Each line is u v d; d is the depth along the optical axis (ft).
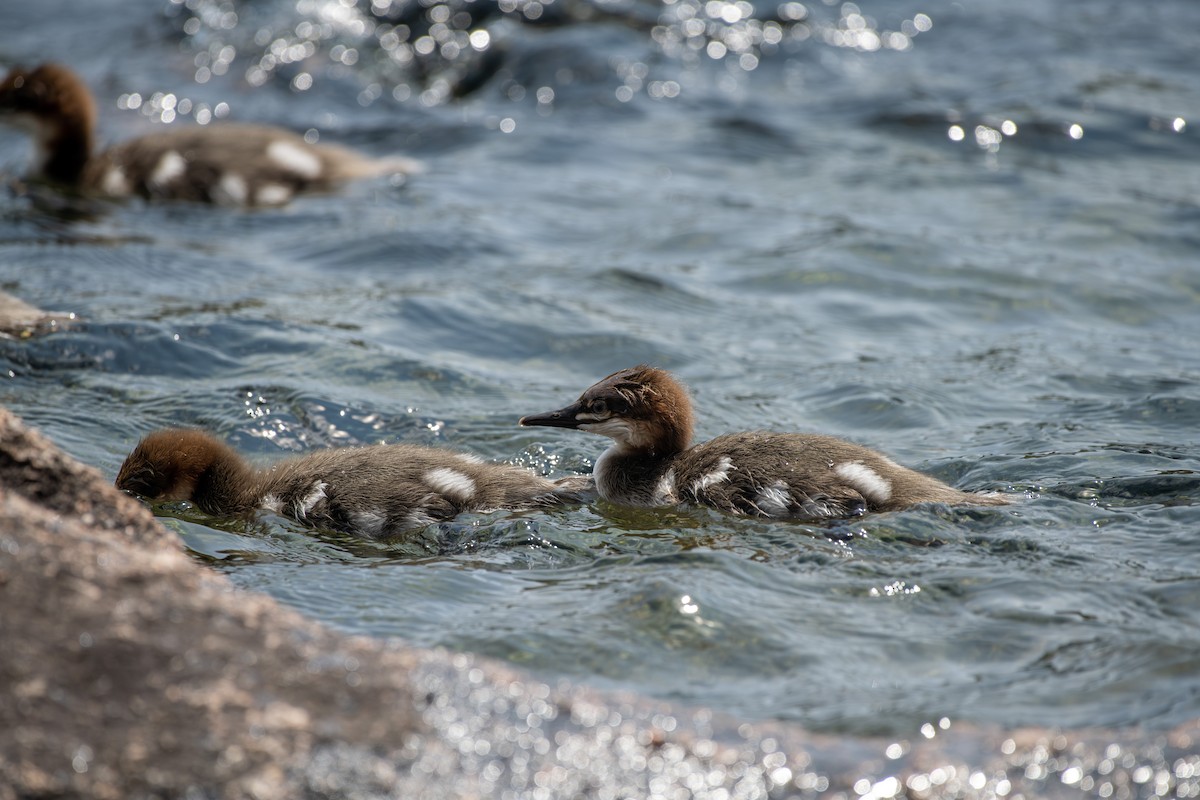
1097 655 28.22
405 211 68.64
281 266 60.49
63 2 109.60
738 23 98.89
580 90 89.35
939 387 48.60
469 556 34.94
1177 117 81.35
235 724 21.43
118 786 19.99
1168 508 36.70
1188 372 49.62
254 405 45.11
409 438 44.06
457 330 53.26
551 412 41.32
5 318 49.65
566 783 21.91
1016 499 37.32
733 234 65.57
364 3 100.48
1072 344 53.06
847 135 81.35
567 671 27.63
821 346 53.21
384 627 29.66
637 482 40.01
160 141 72.13
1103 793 22.65
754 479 38.06
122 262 59.36
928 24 101.86
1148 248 63.26
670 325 55.16
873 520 35.96
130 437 42.52
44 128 72.38
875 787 22.65
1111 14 104.37
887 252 62.54
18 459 28.63
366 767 21.22
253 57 95.66
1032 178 73.36
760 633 29.27
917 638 29.25
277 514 38.14
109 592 23.61
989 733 24.63
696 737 23.75
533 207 69.82
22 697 20.99
